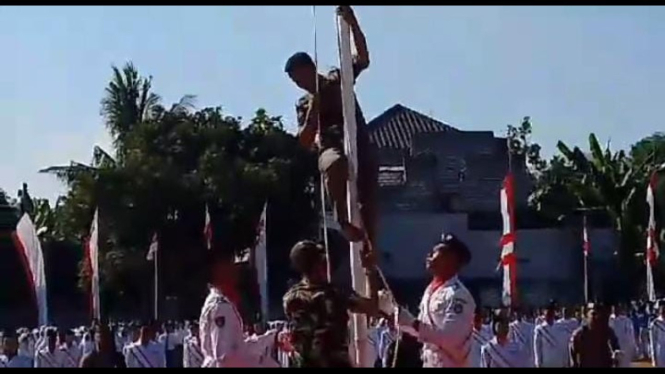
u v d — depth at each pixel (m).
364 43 9.03
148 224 52.22
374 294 8.71
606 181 61.25
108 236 53.09
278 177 50.28
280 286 49.25
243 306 10.70
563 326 32.25
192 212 51.75
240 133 52.78
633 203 60.81
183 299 52.19
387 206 55.03
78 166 56.16
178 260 52.00
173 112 54.16
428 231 53.25
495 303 50.66
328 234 9.02
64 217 56.00
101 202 52.91
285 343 8.89
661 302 42.09
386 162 59.28
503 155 61.12
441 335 8.48
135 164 52.91
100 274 52.16
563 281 59.47
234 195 50.50
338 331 8.21
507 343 22.81
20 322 54.78
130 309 52.66
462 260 8.73
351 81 8.90
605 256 60.53
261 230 39.91
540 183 62.53
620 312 44.62
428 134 61.69
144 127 54.06
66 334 31.64
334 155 8.91
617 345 22.42
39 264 28.41
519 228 60.97
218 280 9.06
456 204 56.25
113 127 62.28
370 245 8.82
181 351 34.88
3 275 54.75
